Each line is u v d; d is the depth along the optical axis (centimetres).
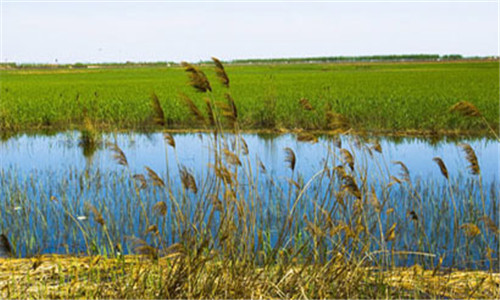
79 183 1239
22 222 939
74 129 2281
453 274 706
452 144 1836
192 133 2139
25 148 1852
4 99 3039
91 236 883
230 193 596
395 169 1381
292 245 759
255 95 3134
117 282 609
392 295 615
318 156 1594
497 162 1498
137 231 883
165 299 563
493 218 924
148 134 2120
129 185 1189
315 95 3073
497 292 623
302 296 580
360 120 2222
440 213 961
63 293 596
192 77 579
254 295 591
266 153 1681
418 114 2236
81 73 8344
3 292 602
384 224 874
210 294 571
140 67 11719
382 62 12081
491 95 2995
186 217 619
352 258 645
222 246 629
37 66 11931
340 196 641
